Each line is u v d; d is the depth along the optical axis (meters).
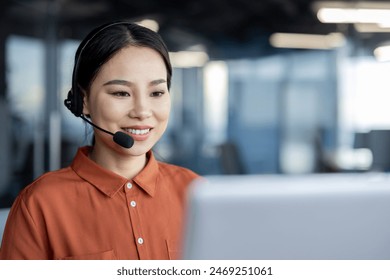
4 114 5.83
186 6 9.43
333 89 9.30
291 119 9.84
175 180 1.26
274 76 10.12
